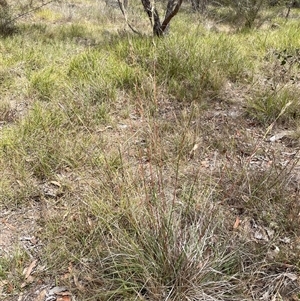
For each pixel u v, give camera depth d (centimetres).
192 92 462
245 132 388
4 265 244
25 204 301
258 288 222
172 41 564
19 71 548
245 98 456
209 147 358
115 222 253
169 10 674
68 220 274
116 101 453
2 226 280
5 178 317
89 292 222
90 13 1159
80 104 428
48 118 396
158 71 498
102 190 289
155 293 213
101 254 244
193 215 263
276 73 505
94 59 549
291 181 312
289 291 219
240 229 259
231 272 227
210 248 236
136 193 264
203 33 708
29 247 261
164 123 382
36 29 823
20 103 462
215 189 294
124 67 508
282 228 261
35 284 235
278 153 356
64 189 314
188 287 212
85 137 370
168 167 325
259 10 990
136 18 787
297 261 233
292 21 934
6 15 814
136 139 370
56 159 340
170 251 222
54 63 566
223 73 507
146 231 235
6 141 362
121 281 222
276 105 415
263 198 284
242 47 617
